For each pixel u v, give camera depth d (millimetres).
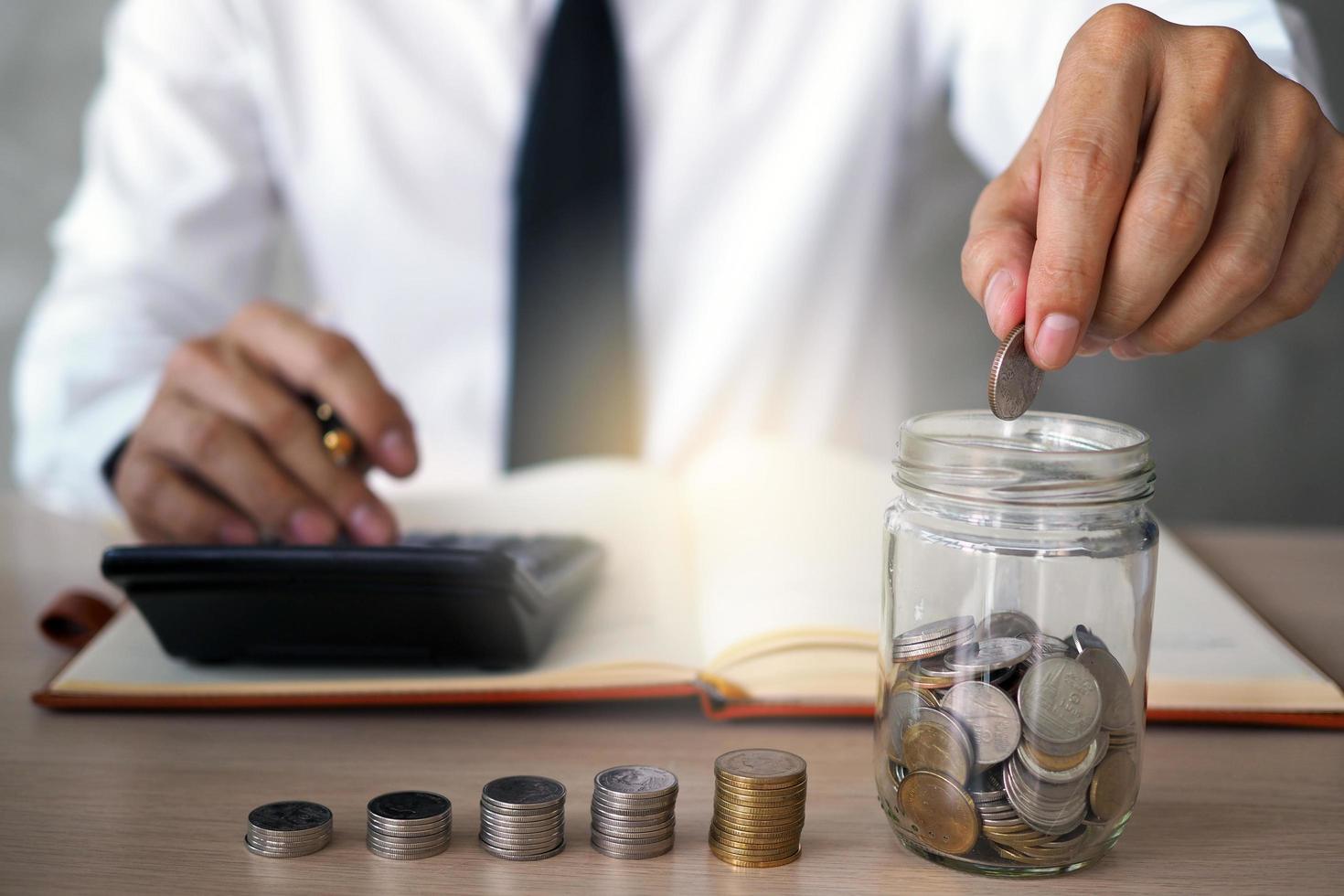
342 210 1651
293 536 816
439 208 1639
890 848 530
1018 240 559
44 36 2150
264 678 695
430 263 1639
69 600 805
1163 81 533
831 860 516
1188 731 672
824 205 1645
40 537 1090
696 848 527
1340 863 518
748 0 1617
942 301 2029
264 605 666
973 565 480
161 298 1510
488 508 989
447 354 1661
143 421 877
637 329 1665
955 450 477
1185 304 544
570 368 1396
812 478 1000
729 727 674
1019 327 518
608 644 708
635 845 515
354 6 1614
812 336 1686
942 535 488
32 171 2197
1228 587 946
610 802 516
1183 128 515
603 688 666
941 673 485
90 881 487
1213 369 2064
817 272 1666
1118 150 510
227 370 852
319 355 847
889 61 1649
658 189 1639
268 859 510
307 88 1649
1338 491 2084
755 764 525
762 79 1634
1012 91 1421
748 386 1667
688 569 851
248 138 1661
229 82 1631
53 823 543
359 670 706
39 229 2219
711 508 971
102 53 2160
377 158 1630
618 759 625
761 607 715
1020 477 467
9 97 2168
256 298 1698
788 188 1640
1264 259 530
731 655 670
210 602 666
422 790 582
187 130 1602
